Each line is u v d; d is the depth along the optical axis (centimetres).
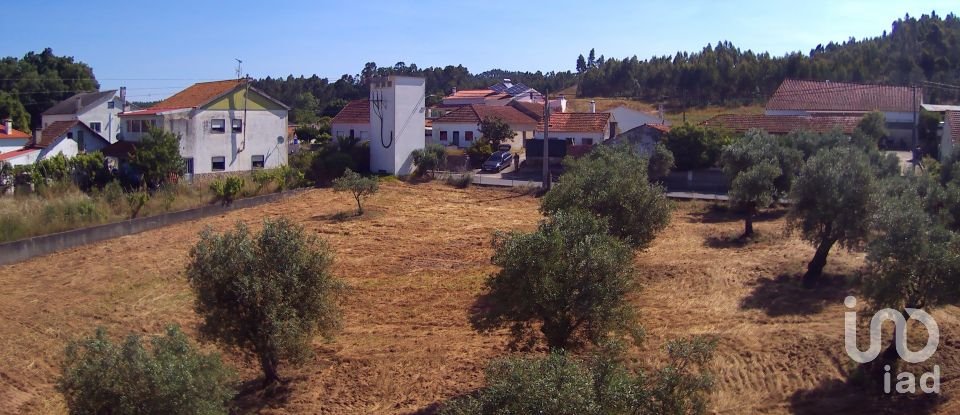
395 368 1694
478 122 6209
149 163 3956
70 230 3036
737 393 1505
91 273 2597
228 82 4997
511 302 1414
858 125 5231
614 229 2095
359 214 3700
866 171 2077
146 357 1105
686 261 2586
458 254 2845
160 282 2469
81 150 5072
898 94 6309
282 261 1489
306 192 4447
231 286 1451
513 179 4956
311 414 1477
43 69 8362
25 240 2830
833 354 1639
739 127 5441
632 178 2191
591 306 1341
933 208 2117
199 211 3644
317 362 1731
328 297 1578
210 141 4584
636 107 9456
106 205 3322
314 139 7406
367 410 1489
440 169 5156
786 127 5356
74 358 1130
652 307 2078
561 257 1380
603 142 5162
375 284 2417
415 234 3250
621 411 877
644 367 1598
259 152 4869
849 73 8694
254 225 3438
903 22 10456
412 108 5038
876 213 1881
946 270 1434
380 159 5059
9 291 2380
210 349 1777
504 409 824
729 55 10794
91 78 8706
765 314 1967
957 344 1631
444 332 1930
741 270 2427
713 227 3269
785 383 1538
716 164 4484
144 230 3344
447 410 922
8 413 1492
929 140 5231
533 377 839
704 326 1891
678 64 10462
